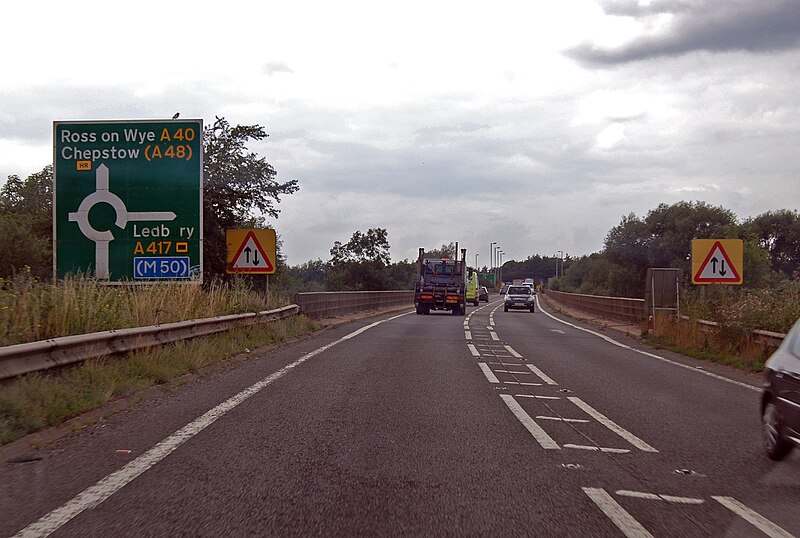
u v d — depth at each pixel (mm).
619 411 11047
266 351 18891
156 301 16594
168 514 5961
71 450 8062
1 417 8578
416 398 11828
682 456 8266
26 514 5926
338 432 9156
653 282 26688
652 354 20297
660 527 5859
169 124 19234
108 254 19172
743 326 18984
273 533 5555
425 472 7363
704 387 13812
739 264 21891
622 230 67812
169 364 13680
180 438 8672
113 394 11172
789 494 6844
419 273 46719
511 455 8148
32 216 33531
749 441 9086
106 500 6309
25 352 9750
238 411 10438
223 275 30125
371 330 27672
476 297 69812
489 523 5863
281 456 7898
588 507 6336
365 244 74000
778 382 8141
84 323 13078
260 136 31250
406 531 5645
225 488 6695
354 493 6602
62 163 19266
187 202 19188
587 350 21156
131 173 19234
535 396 12312
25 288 13039
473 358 18156
